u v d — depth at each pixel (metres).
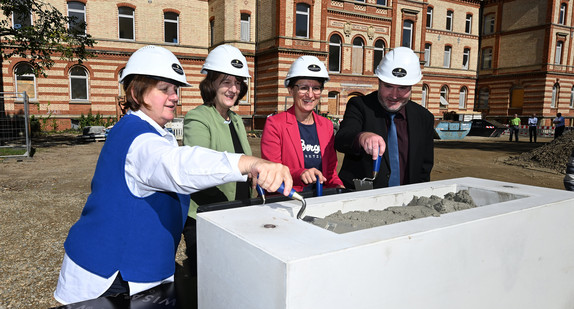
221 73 2.00
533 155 10.71
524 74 25.34
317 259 0.75
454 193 1.69
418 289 0.94
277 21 17.80
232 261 0.89
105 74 18.31
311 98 2.28
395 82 1.94
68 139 15.29
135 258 1.23
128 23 18.52
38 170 8.05
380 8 20.88
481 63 28.03
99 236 1.21
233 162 0.96
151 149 1.07
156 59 1.27
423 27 22.44
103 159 1.23
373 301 0.85
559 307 1.42
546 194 1.47
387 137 2.15
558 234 1.35
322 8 18.59
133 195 1.21
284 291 0.72
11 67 16.98
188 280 1.32
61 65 17.64
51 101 17.70
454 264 1.02
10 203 5.34
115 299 1.17
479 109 28.19
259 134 18.03
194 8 19.55
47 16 12.68
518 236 1.20
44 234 4.13
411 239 0.90
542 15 24.31
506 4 26.14
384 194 1.50
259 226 0.94
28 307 2.68
